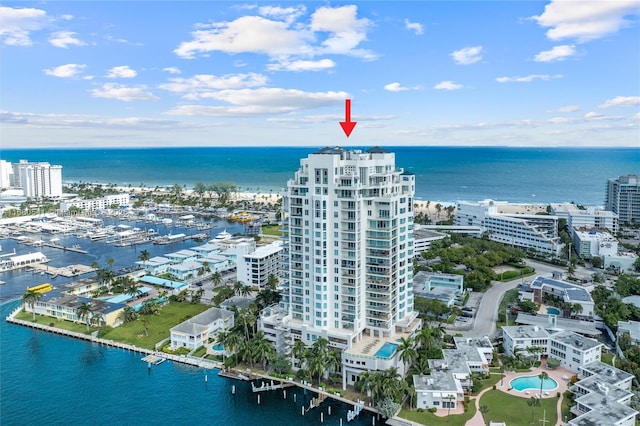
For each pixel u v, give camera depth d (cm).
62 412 18238
